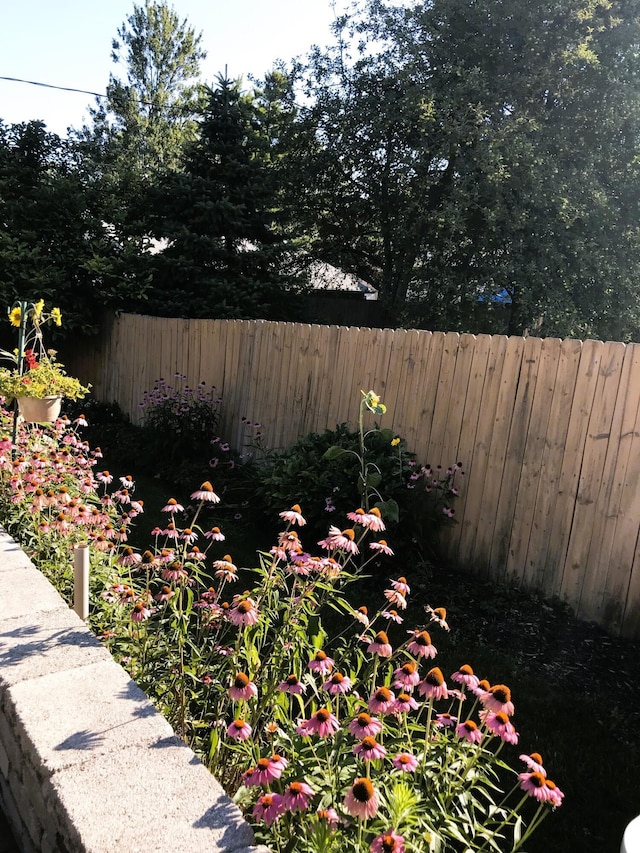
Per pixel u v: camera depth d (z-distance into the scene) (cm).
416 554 445
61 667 179
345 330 553
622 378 358
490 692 165
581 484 378
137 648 226
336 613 361
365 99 1187
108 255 1034
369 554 425
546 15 959
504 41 1023
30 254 948
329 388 571
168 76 2966
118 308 982
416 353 487
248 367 681
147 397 774
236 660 202
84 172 1125
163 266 1041
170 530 248
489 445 433
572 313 971
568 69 966
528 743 262
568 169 987
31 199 1035
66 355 1085
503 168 948
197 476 629
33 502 309
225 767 185
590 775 245
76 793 132
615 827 219
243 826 126
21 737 155
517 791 233
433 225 1120
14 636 195
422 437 484
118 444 770
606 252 1023
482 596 405
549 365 396
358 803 124
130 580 278
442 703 280
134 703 165
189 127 2678
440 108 1013
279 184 1283
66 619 209
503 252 1033
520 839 148
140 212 1131
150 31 2909
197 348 771
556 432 392
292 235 1338
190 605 225
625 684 311
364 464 450
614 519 361
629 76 983
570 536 384
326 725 146
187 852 118
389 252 1278
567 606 384
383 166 1224
